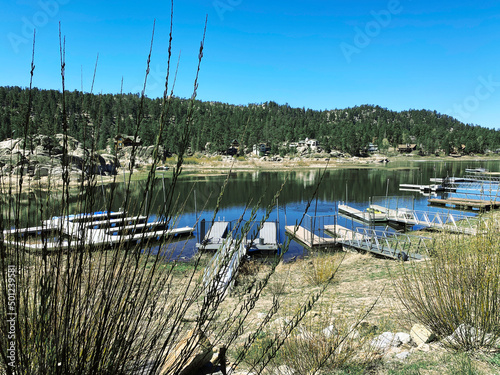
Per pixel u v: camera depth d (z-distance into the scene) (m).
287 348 3.44
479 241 4.01
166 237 1.11
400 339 4.34
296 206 37.69
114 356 1.07
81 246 0.96
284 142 158.88
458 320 3.93
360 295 7.36
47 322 0.99
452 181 53.03
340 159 130.88
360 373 3.26
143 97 0.96
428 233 17.52
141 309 1.12
